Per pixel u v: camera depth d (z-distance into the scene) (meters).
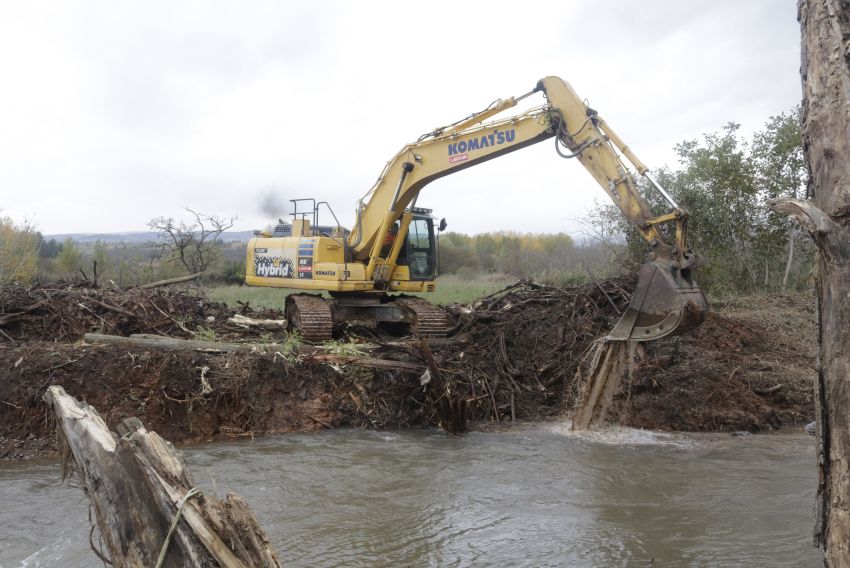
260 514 6.51
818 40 3.57
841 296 3.32
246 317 13.73
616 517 6.38
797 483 7.27
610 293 12.47
